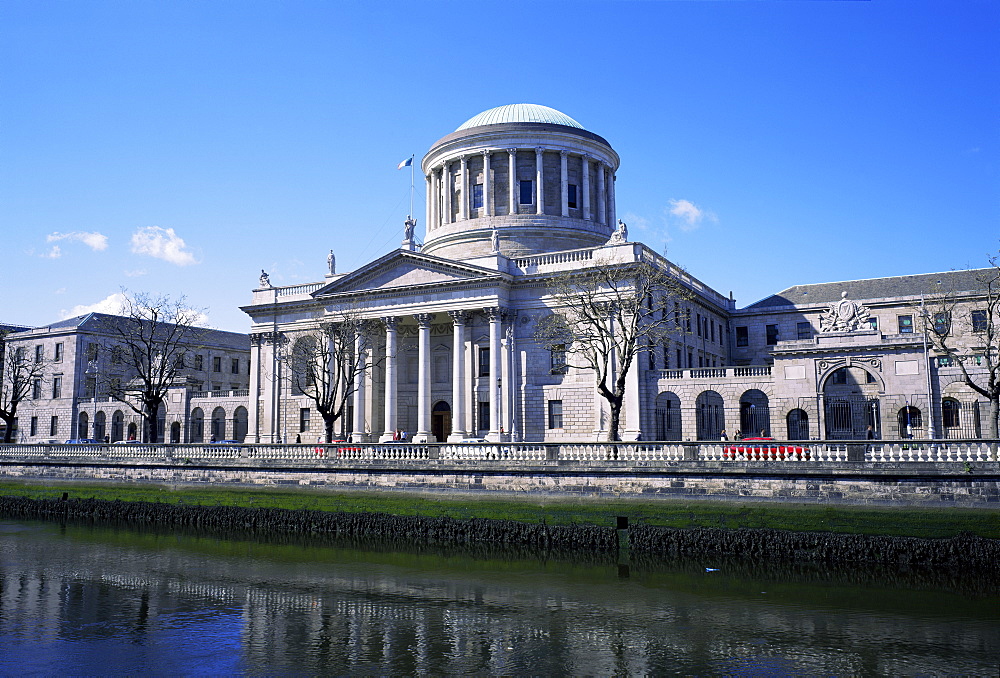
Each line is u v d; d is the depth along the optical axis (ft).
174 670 75.92
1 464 215.51
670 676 72.79
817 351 190.19
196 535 156.15
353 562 126.72
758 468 129.59
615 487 140.05
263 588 109.19
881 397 185.26
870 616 90.74
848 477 123.65
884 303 252.62
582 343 189.37
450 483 154.61
